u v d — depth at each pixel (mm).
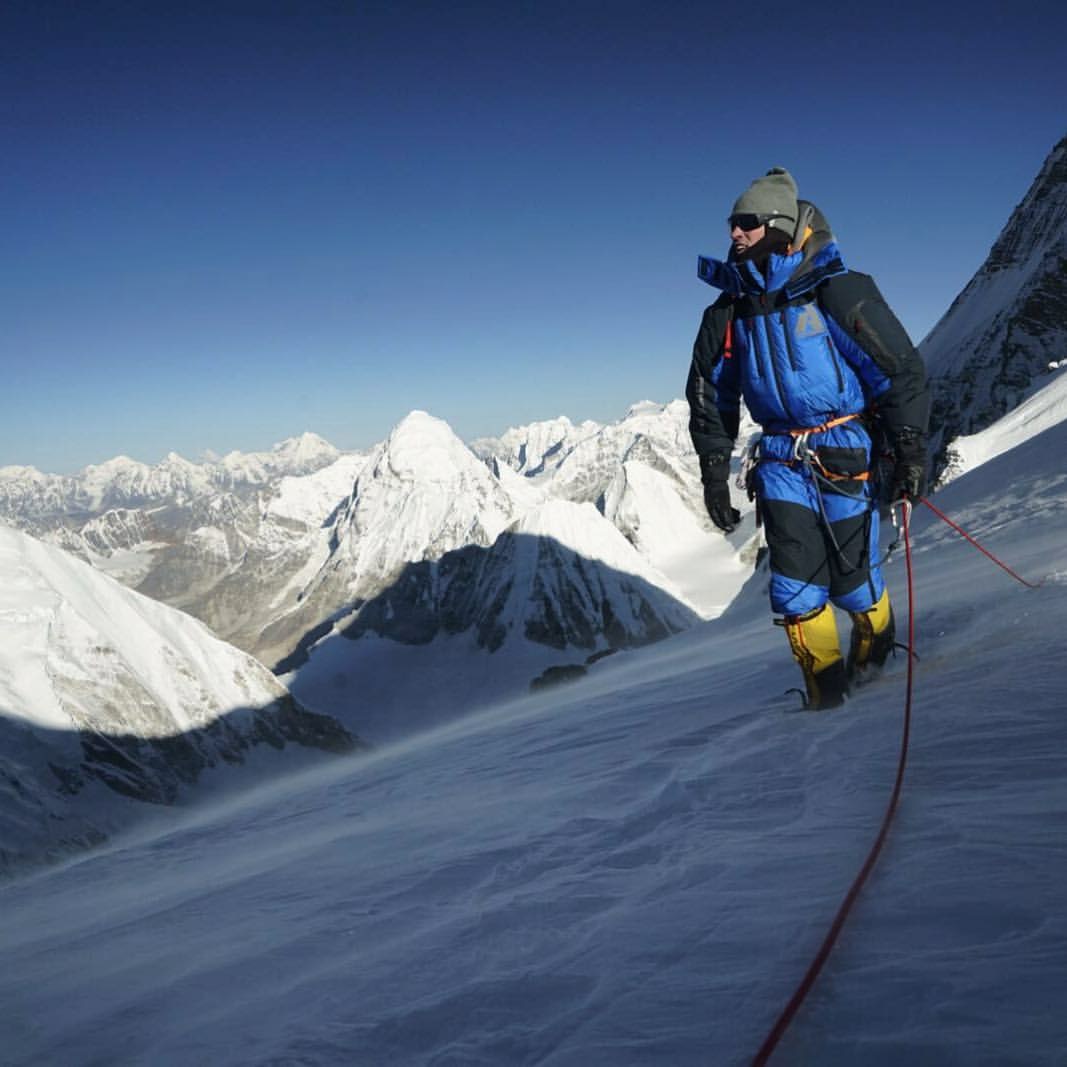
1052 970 1595
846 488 4922
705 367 5172
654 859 2912
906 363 4625
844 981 1695
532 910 2576
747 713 5836
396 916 2877
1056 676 4055
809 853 2564
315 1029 1964
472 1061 1682
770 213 4531
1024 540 13555
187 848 8539
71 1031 2375
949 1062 1386
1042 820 2424
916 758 3359
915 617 7203
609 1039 1661
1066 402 49000
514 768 6559
